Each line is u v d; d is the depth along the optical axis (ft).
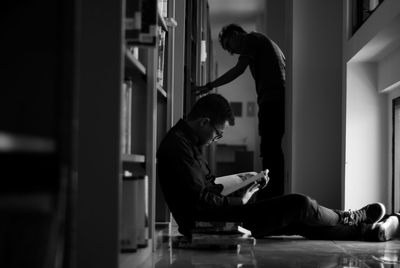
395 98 12.59
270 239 10.71
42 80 2.80
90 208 5.06
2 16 2.78
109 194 5.06
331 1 15.10
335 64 15.02
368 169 13.25
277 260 8.05
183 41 12.44
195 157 9.22
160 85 10.22
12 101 2.77
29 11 2.81
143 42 5.91
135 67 6.88
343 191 13.44
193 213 9.04
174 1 12.03
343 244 10.04
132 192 6.55
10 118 2.76
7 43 2.78
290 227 10.54
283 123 15.85
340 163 14.87
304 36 15.07
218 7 32.99
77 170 5.07
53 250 2.70
